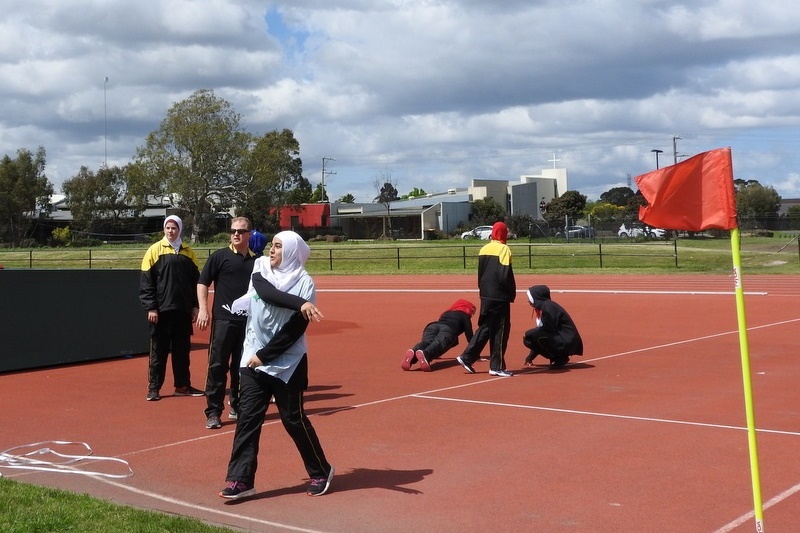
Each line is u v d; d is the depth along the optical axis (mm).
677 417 9180
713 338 15805
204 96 73812
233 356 9281
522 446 8000
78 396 10898
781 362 12961
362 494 6590
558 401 10141
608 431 8562
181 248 10672
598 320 19062
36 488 6543
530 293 12828
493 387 11164
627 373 12148
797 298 23734
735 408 9617
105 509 6016
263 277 6281
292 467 7391
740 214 75875
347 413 9570
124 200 81375
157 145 73750
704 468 7184
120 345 14406
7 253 53219
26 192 76000
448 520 5973
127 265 47688
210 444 8281
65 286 13570
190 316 10789
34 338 13133
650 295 25359
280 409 6414
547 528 5781
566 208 94312
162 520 5773
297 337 6266
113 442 8383
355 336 17047
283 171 85812
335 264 44469
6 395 10961
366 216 88375
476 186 96750
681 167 5309
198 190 73812
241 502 6438
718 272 34844
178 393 10977
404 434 8539
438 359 13859
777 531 5648
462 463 7438
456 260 44531
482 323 12180
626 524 5832
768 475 6953
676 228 5371
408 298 25781
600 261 38094
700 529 5711
